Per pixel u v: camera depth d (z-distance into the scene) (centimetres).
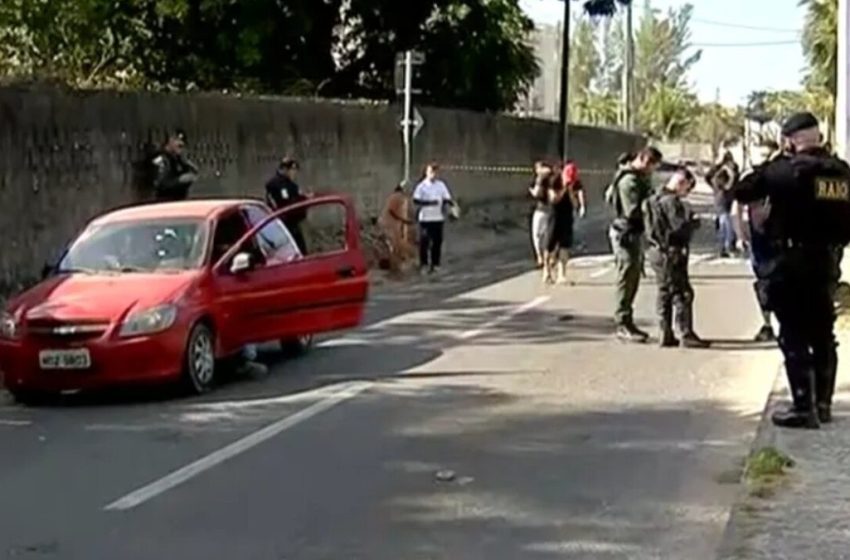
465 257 3228
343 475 1009
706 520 884
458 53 4188
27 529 870
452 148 3969
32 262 2027
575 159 5319
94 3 3091
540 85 9650
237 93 3209
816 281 1102
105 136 2209
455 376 1444
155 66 3528
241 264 1445
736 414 1235
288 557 808
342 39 4041
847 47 2138
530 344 1677
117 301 1326
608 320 1906
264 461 1057
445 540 840
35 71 2759
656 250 1642
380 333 1789
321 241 2711
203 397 1341
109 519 894
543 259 2481
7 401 1352
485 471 1021
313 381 1425
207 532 861
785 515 860
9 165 1978
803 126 1102
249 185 2719
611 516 894
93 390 1355
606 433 1154
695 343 1645
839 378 1343
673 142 11238
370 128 3312
